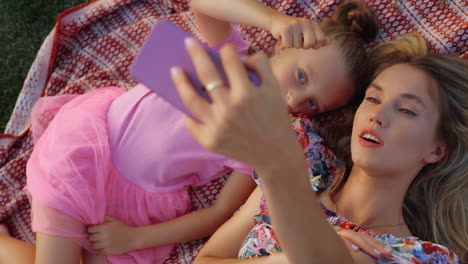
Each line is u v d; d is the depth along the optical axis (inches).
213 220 61.6
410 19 66.5
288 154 26.5
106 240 58.2
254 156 26.2
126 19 75.3
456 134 51.9
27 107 72.4
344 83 60.1
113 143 60.4
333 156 60.9
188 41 24.1
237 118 23.8
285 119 25.3
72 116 61.2
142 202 61.7
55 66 74.5
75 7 73.0
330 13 68.9
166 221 62.5
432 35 65.3
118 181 60.8
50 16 80.5
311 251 32.7
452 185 55.7
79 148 57.7
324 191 57.4
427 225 58.5
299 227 31.0
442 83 51.4
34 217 56.2
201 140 25.7
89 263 60.8
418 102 49.8
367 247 46.2
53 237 55.4
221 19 57.0
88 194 57.0
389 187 52.9
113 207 61.3
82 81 71.7
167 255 63.0
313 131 60.9
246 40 70.9
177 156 59.4
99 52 73.6
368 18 63.6
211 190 66.2
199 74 23.8
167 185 62.2
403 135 48.9
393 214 54.0
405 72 52.0
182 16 73.0
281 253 47.5
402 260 47.6
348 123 64.9
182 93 24.3
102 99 63.8
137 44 73.4
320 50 58.8
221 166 62.7
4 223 67.6
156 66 27.3
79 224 57.1
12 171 68.6
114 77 72.7
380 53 61.6
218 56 26.6
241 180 61.1
